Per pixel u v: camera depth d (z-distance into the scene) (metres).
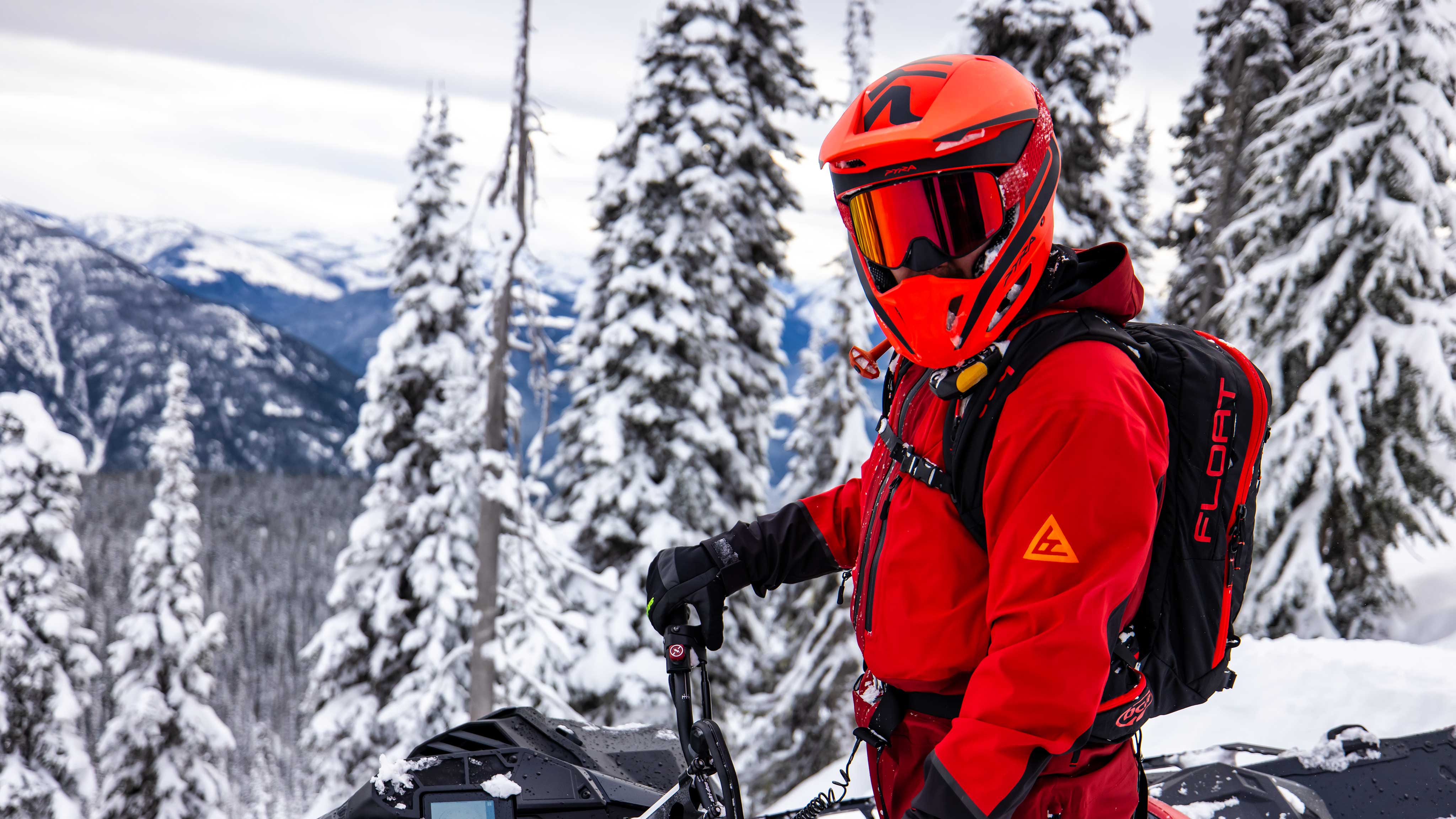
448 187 19.73
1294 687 6.59
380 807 2.03
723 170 18.23
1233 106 23.16
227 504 105.69
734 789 1.71
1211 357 1.47
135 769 22.23
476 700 13.17
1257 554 15.00
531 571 13.98
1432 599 15.48
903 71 1.54
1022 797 1.25
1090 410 1.30
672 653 1.90
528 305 13.38
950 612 1.47
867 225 1.51
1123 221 15.39
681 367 17.36
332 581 96.00
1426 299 14.04
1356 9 14.84
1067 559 1.27
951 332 1.45
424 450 19.22
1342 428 13.90
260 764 60.16
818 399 20.06
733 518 17.80
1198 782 2.45
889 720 1.61
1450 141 13.91
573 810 2.04
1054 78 14.91
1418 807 2.48
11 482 21.28
